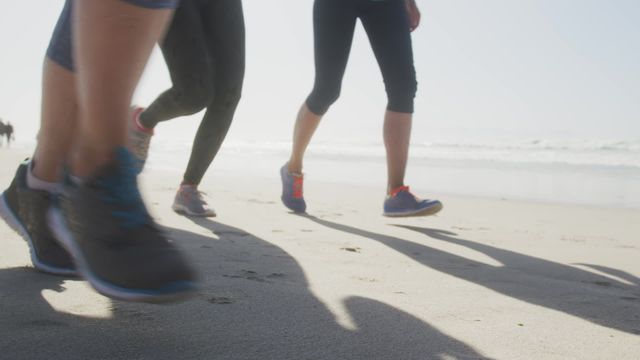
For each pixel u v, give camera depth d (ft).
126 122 3.44
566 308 5.42
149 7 3.15
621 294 6.25
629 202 18.40
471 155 53.83
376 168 34.83
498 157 49.37
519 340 4.31
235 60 9.41
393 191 11.41
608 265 8.12
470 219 13.35
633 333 4.67
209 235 8.62
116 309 4.25
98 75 3.22
